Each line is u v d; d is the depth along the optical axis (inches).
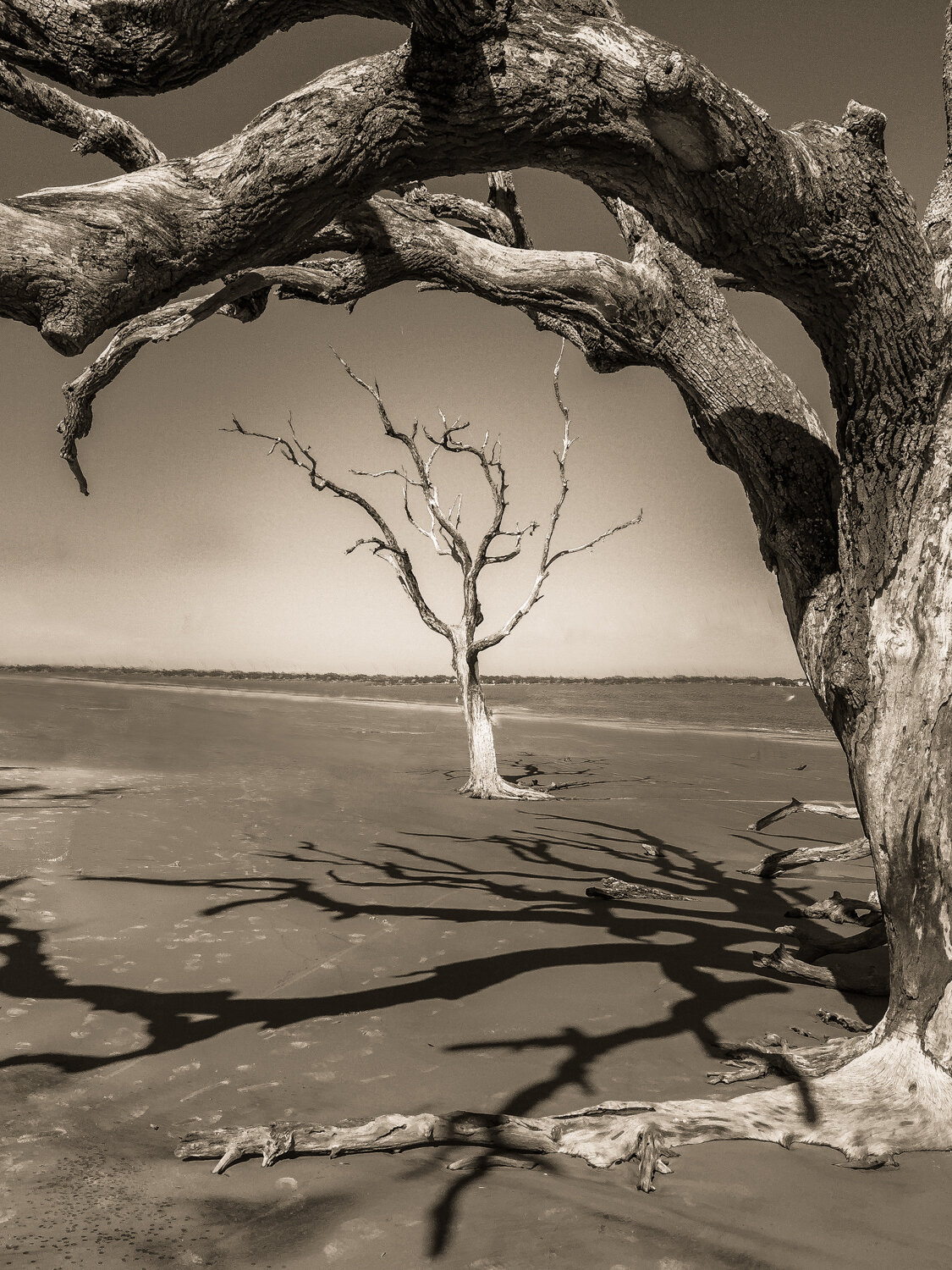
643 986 211.0
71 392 150.3
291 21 92.5
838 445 149.2
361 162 94.7
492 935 251.3
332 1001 199.8
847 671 147.0
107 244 75.0
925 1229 112.5
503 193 210.5
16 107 117.2
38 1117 143.9
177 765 666.2
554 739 1106.1
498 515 612.4
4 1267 102.3
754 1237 110.4
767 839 427.5
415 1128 135.0
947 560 141.7
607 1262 105.0
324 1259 105.4
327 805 487.8
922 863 143.1
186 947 234.8
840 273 125.3
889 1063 146.3
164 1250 107.2
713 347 160.4
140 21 85.5
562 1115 141.9
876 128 123.0
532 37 95.9
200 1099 152.2
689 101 100.7
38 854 330.3
